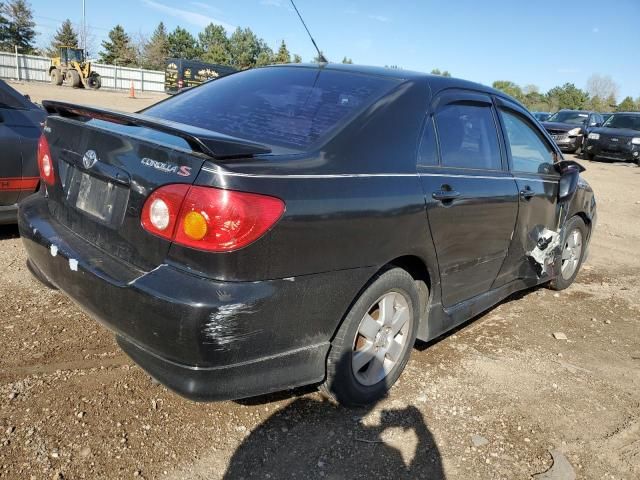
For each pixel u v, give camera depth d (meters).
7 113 4.71
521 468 2.61
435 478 2.48
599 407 3.22
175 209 2.16
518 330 4.21
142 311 2.16
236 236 2.10
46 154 2.98
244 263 2.14
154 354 2.23
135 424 2.59
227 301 2.10
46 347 3.16
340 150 2.57
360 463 2.53
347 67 3.35
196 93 3.44
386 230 2.63
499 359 3.67
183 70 41.91
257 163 2.23
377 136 2.74
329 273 2.43
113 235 2.44
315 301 2.40
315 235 2.32
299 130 2.71
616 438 2.93
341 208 2.41
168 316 2.09
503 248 3.70
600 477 2.61
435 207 2.91
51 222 2.86
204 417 2.70
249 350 2.23
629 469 2.69
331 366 2.67
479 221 3.31
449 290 3.30
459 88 3.44
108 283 2.27
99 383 2.87
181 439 2.53
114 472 2.29
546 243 4.28
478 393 3.21
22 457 2.31
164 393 2.85
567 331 4.30
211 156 2.13
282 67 3.53
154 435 2.54
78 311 3.63
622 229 8.45
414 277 3.12
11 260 4.39
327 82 3.13
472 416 2.97
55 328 3.38
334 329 2.57
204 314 2.07
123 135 2.44
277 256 2.22
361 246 2.53
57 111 2.99
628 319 4.70
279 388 2.45
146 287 2.15
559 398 3.26
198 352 2.11
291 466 2.46
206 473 2.36
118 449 2.42
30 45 70.19
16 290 3.84
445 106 3.25
